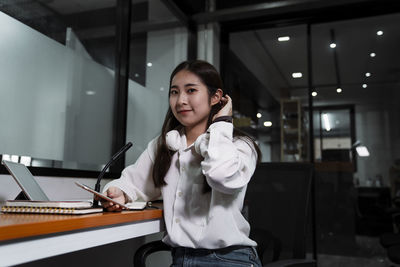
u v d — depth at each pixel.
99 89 2.01
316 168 2.97
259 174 1.48
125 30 2.25
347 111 2.96
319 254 2.85
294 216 1.32
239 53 3.37
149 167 1.19
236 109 3.29
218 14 3.15
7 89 1.39
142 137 2.43
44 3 1.62
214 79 1.08
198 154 1.07
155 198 1.25
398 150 2.79
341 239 2.82
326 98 3.02
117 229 0.88
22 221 0.63
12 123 1.41
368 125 2.89
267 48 3.27
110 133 2.10
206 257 0.97
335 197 2.89
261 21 3.28
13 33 1.43
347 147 2.92
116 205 0.94
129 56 2.26
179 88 1.07
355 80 2.97
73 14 1.82
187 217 1.02
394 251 1.99
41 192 1.03
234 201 0.98
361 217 2.81
